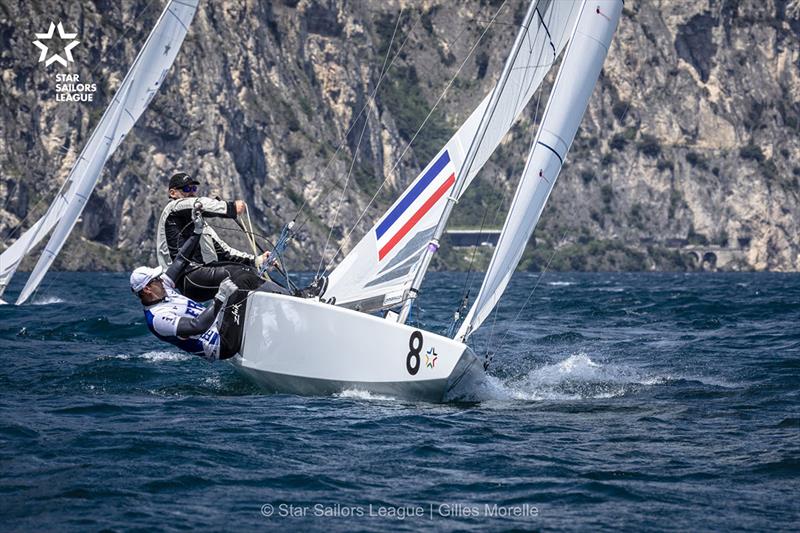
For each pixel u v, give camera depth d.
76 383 39.62
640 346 59.12
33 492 22.95
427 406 34.75
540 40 36.78
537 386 41.22
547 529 21.11
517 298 126.19
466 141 36.94
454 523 21.42
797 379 43.78
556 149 35.81
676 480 25.22
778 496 23.81
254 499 22.86
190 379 41.19
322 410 33.34
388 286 36.50
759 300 123.25
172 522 20.97
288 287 37.16
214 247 35.62
